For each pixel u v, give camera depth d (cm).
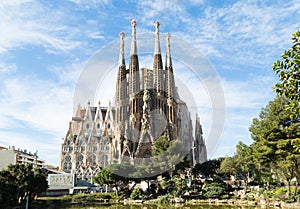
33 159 15462
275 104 5231
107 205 7388
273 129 5016
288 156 4753
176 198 7738
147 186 9169
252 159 7275
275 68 1448
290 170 6053
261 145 5469
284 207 6100
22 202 6197
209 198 7825
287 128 4756
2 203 4750
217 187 7981
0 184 4881
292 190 7138
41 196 8569
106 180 8475
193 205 7100
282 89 1464
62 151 14150
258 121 6481
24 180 5753
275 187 8731
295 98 1444
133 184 10025
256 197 7506
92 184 10925
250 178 11462
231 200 7475
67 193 9381
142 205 7350
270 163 6034
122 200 8369
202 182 9656
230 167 8788
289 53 1413
